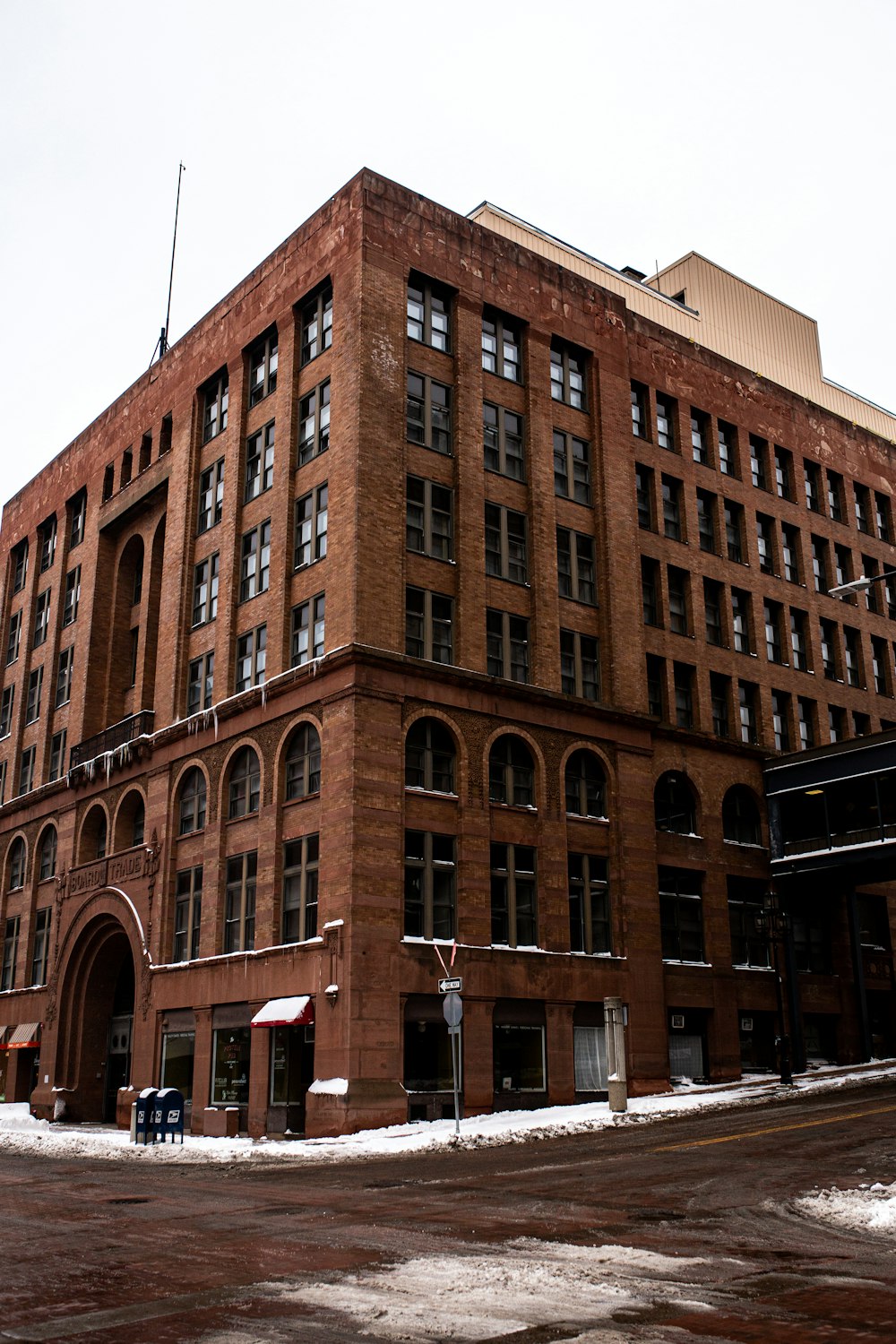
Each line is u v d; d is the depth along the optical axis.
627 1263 12.23
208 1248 13.51
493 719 37.84
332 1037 32.25
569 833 39.03
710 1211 15.88
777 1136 24.53
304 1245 13.66
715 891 43.91
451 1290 10.90
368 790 34.00
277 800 37.03
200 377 47.25
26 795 54.06
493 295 42.56
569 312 45.09
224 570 42.97
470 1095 33.91
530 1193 18.33
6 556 62.84
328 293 41.16
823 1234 14.03
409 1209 16.86
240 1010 36.84
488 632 39.28
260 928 36.44
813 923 47.97
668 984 41.22
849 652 54.66
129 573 53.53
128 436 52.84
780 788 45.94
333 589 36.72
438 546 38.72
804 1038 46.22
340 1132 30.75
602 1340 9.04
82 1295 10.97
